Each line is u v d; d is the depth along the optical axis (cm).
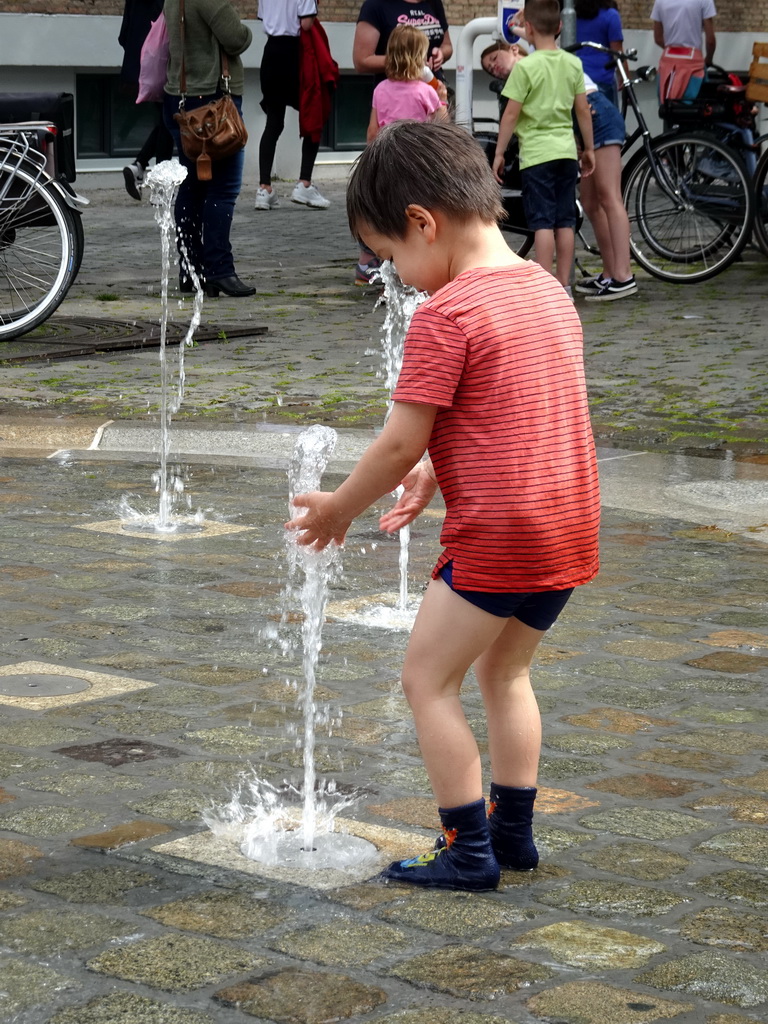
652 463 958
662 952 366
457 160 385
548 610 396
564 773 485
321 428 443
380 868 411
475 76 3266
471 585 380
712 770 490
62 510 831
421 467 410
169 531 792
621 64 1756
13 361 1283
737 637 633
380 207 387
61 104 1364
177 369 1262
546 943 369
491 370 372
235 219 2380
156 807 452
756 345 1392
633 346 1391
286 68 2452
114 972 351
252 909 384
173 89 1606
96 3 2755
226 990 344
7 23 2661
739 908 391
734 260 1783
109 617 646
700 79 2059
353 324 1510
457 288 378
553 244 1558
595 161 1623
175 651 604
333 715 535
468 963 358
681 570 733
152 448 994
